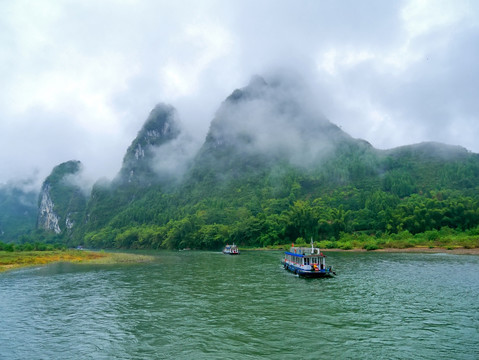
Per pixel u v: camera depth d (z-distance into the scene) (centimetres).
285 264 5644
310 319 2362
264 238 12250
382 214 11719
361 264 5603
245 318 2412
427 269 4825
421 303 2794
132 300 3091
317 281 4016
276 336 2011
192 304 2878
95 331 2177
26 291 3628
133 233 17150
